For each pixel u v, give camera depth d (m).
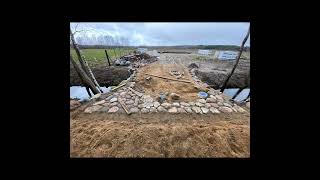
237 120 4.56
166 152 3.29
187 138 3.60
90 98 5.50
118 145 3.40
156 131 3.73
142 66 9.70
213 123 4.29
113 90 6.25
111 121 4.22
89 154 3.15
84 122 4.17
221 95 6.35
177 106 5.13
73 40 5.89
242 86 7.29
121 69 8.25
